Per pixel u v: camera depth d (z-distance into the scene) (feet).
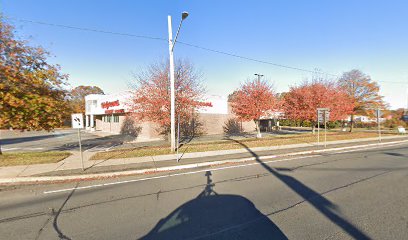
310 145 51.16
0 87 28.22
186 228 13.34
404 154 40.24
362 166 29.86
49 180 25.35
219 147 46.60
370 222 13.51
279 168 29.32
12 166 30.53
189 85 53.21
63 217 15.43
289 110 74.08
